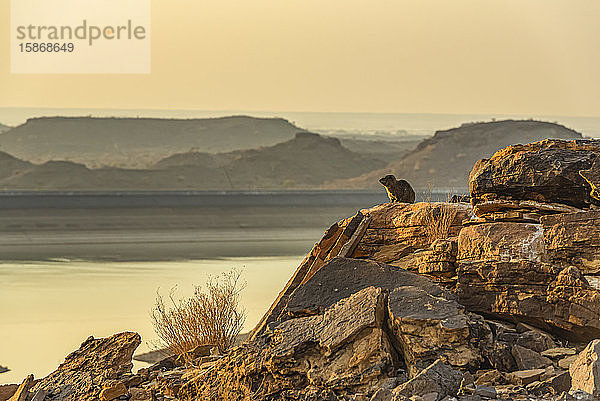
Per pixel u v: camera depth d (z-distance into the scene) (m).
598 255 15.50
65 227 119.69
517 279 16.03
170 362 21.70
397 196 22.03
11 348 32.53
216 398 15.55
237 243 98.19
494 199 17.62
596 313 14.95
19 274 64.44
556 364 14.66
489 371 14.25
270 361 14.79
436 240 18.44
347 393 14.10
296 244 96.88
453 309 15.10
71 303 45.91
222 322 23.58
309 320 15.39
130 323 38.66
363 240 20.20
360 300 15.26
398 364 14.80
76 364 18.64
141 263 73.44
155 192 178.75
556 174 16.59
